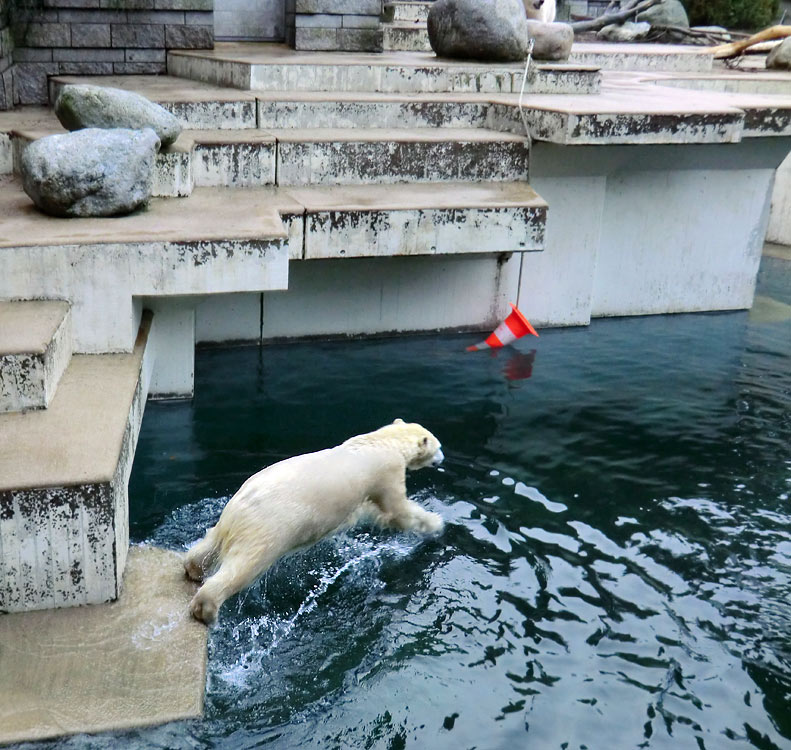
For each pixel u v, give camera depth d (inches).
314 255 230.4
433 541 170.2
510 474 196.9
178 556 155.6
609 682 135.0
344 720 124.6
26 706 120.0
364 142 252.2
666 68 489.7
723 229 314.0
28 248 173.0
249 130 260.5
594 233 290.4
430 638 142.9
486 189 259.0
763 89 413.7
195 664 130.2
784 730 127.5
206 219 201.8
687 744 124.0
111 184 194.9
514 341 282.7
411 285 276.4
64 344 172.2
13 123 248.8
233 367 250.7
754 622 150.7
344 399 232.2
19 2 283.7
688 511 185.0
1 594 134.8
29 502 130.5
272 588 152.7
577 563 165.3
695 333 299.4
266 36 371.2
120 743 116.8
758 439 220.4
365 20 346.6
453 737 122.9
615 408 234.4
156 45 315.3
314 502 146.6
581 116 248.4
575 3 765.9
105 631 134.7
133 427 164.2
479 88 306.5
